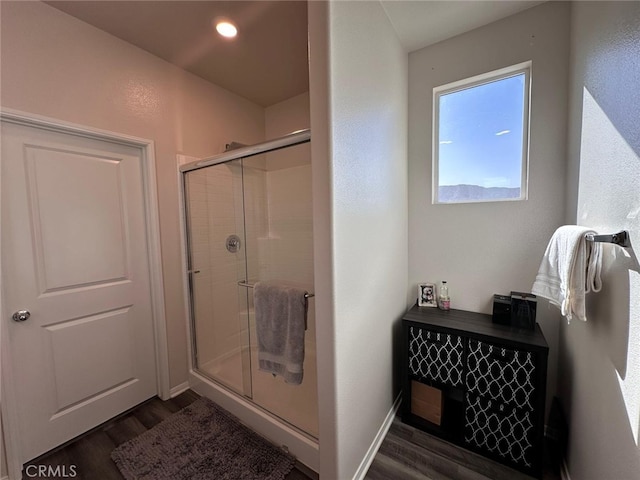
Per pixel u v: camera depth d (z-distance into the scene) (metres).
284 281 1.73
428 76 1.94
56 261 1.60
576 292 1.02
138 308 1.99
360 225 1.35
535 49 1.60
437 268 2.00
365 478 1.42
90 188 1.73
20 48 1.42
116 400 1.88
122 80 1.82
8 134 1.42
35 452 1.53
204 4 1.52
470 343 1.56
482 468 1.47
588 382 1.14
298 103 2.66
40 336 1.55
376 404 1.60
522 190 1.74
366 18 1.36
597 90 1.10
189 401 2.06
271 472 1.42
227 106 2.53
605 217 1.00
